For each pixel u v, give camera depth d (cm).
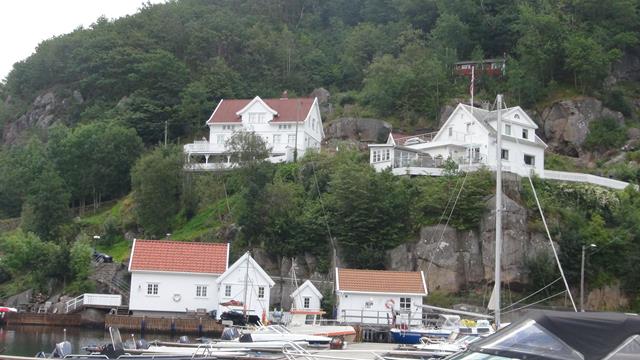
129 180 11006
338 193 7850
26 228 9062
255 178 8950
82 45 15125
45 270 7662
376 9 16488
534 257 7394
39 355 3412
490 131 8950
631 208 8181
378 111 12375
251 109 10706
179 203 9462
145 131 12381
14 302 7419
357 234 7669
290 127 10575
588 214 8169
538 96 11925
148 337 5972
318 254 7756
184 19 15862
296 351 3566
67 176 10888
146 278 6888
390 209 7688
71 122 13850
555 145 11319
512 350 2039
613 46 12700
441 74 12444
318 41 15938
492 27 14025
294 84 14212
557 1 13825
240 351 3697
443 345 4347
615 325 2009
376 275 6894
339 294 6725
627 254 7625
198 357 3347
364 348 4556
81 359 3191
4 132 14700
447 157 8762
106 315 6594
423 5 15238
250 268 6844
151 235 9162
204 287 6931
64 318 6738
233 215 8588
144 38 14488
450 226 7581
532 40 12419
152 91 13138
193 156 10262
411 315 6372
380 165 8838
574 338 2012
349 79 14450
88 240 9050
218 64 13562
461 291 7350
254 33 15162
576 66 11775
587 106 11500
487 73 13012
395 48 14462
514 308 7075
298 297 6781
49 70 15350
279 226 7831
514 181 7944
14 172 11219
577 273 7412
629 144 11131
